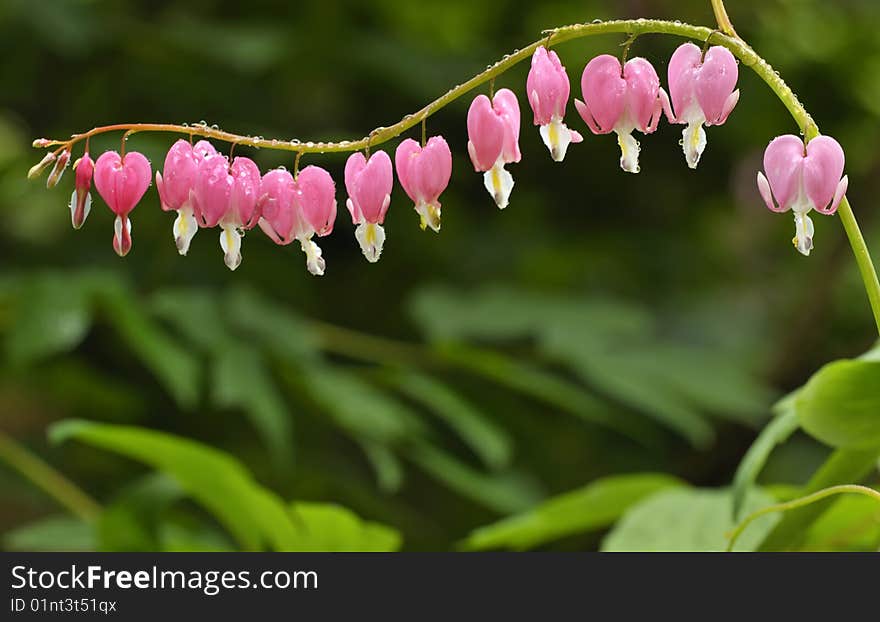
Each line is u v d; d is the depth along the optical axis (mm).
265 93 2318
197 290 2008
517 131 1021
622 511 1307
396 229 2346
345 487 1744
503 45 2680
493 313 2045
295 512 1251
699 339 2557
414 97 2320
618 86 1020
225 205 1027
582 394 1906
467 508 1934
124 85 2229
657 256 2633
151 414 1986
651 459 2199
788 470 2363
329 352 2033
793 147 1019
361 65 2307
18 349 1533
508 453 1830
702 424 1859
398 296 2363
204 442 1930
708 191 2686
